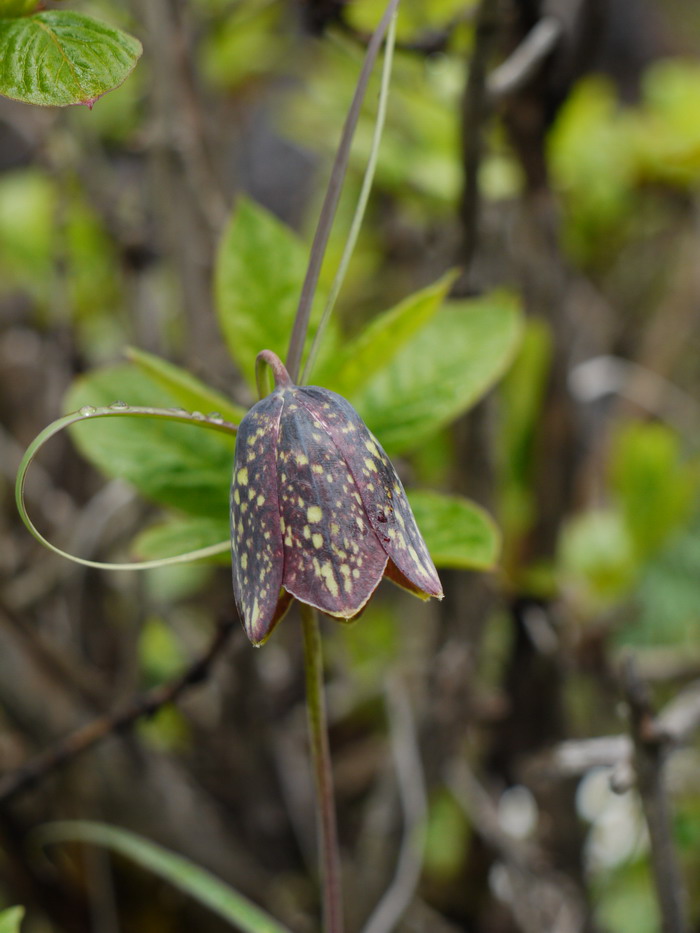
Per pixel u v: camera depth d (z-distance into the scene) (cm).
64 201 58
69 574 65
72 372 60
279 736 69
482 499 52
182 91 52
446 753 57
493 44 43
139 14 53
